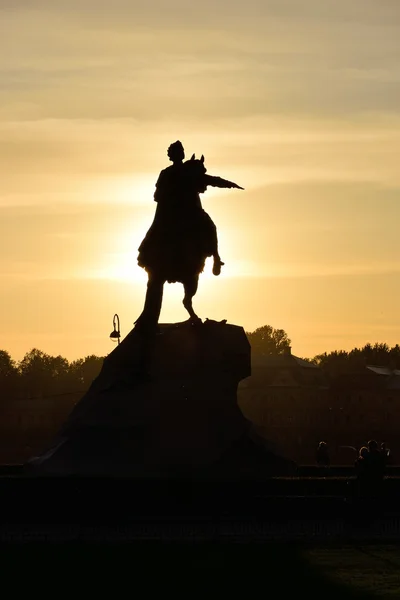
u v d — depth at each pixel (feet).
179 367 223.71
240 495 202.90
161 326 229.86
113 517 201.36
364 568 163.73
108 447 217.36
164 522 200.75
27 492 202.80
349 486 204.64
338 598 146.41
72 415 225.56
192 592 149.79
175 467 216.13
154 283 227.20
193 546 179.22
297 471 227.40
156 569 162.71
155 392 221.46
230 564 166.09
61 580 156.46
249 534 190.39
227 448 218.18
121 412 219.61
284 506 201.98
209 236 229.25
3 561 168.25
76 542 182.91
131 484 203.51
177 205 228.63
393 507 203.72
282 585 153.38
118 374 223.71
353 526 196.75
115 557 170.71
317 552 175.11
